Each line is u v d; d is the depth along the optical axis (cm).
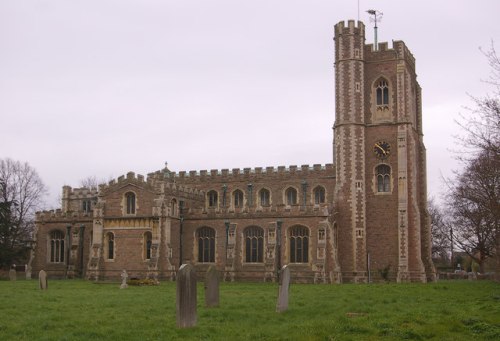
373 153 7212
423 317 2489
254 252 7112
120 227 7269
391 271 6925
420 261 6894
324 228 6725
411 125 7206
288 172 7906
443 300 3462
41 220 7988
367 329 2155
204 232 7362
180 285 2286
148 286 5534
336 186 7219
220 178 8244
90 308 3061
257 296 3878
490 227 5478
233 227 7169
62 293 4275
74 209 8969
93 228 7369
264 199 8019
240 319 2566
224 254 7200
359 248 7000
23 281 6594
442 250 10825
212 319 2562
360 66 7338
